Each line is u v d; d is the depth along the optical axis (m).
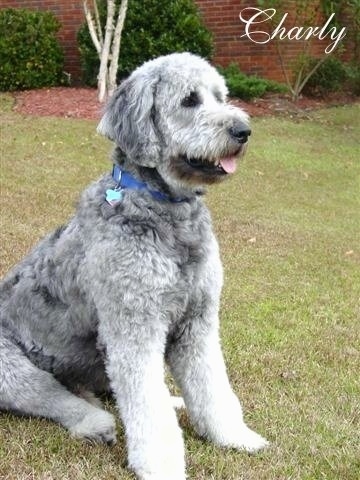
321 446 2.10
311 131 7.05
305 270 3.67
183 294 1.98
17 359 2.12
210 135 2.02
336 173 6.02
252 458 2.03
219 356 2.10
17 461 1.98
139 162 2.00
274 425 2.20
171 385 2.42
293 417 2.24
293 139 6.74
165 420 1.93
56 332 2.12
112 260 1.93
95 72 7.53
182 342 2.07
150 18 7.19
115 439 2.06
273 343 2.73
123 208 1.96
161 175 2.01
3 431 2.10
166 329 1.98
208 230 2.04
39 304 2.14
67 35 7.94
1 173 4.99
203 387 2.08
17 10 7.48
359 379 2.50
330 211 5.10
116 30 6.74
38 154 5.51
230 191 5.23
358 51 8.20
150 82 2.05
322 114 7.64
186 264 1.97
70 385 2.21
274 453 2.05
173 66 2.08
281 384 2.44
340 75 8.12
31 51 7.36
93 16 7.42
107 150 5.74
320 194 5.49
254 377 2.45
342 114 7.70
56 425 2.11
